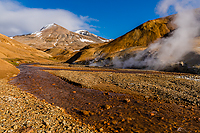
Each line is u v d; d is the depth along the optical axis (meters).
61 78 23.20
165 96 12.60
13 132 5.06
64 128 6.11
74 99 11.78
